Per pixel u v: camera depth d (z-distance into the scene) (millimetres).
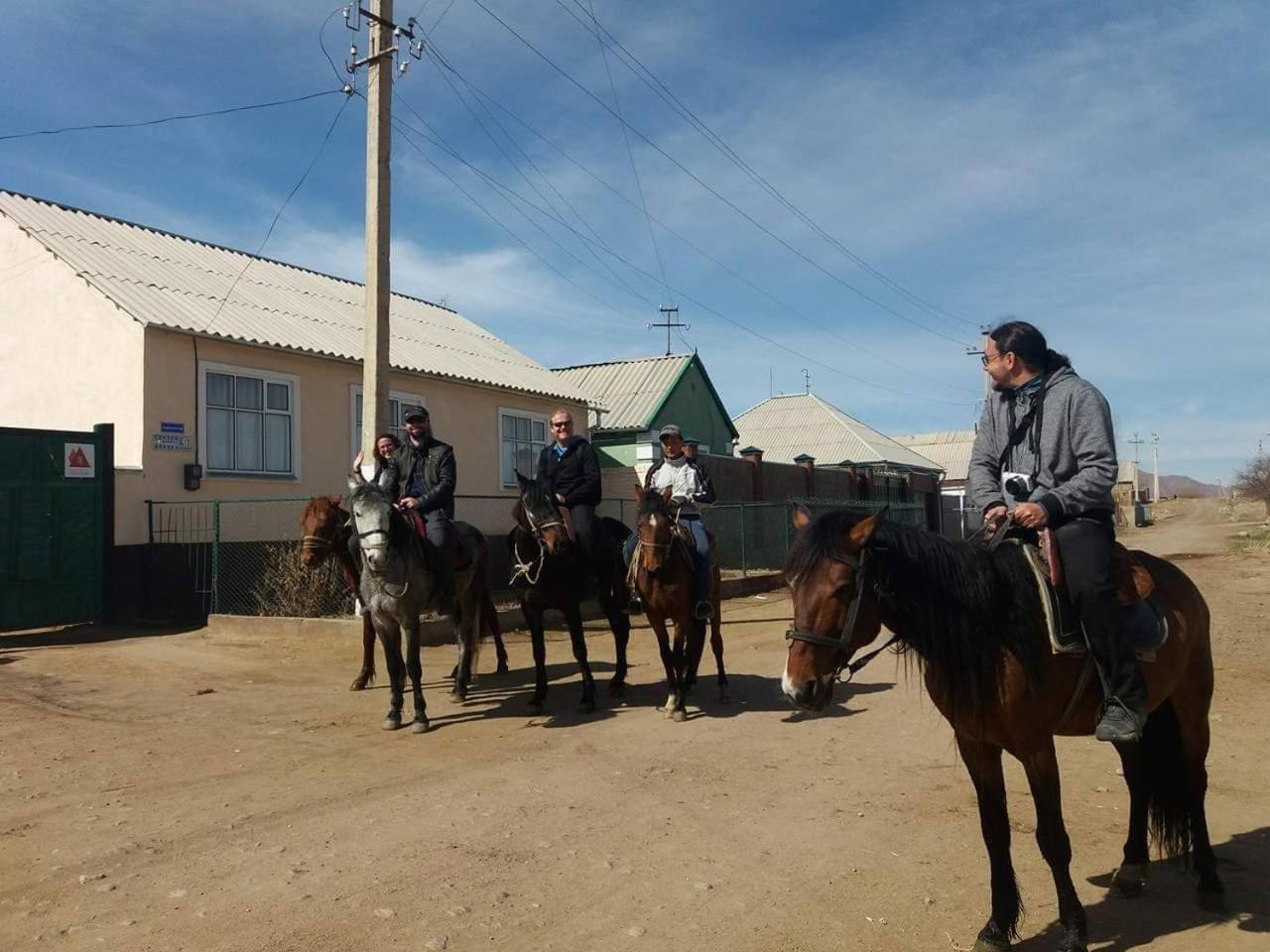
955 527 43781
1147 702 3979
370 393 12219
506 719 8234
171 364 13836
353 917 4223
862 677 10180
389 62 12469
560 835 5289
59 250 14539
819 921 4246
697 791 6117
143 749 7078
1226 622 14312
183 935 4043
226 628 12469
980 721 3789
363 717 8266
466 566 8859
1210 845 5020
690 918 4258
